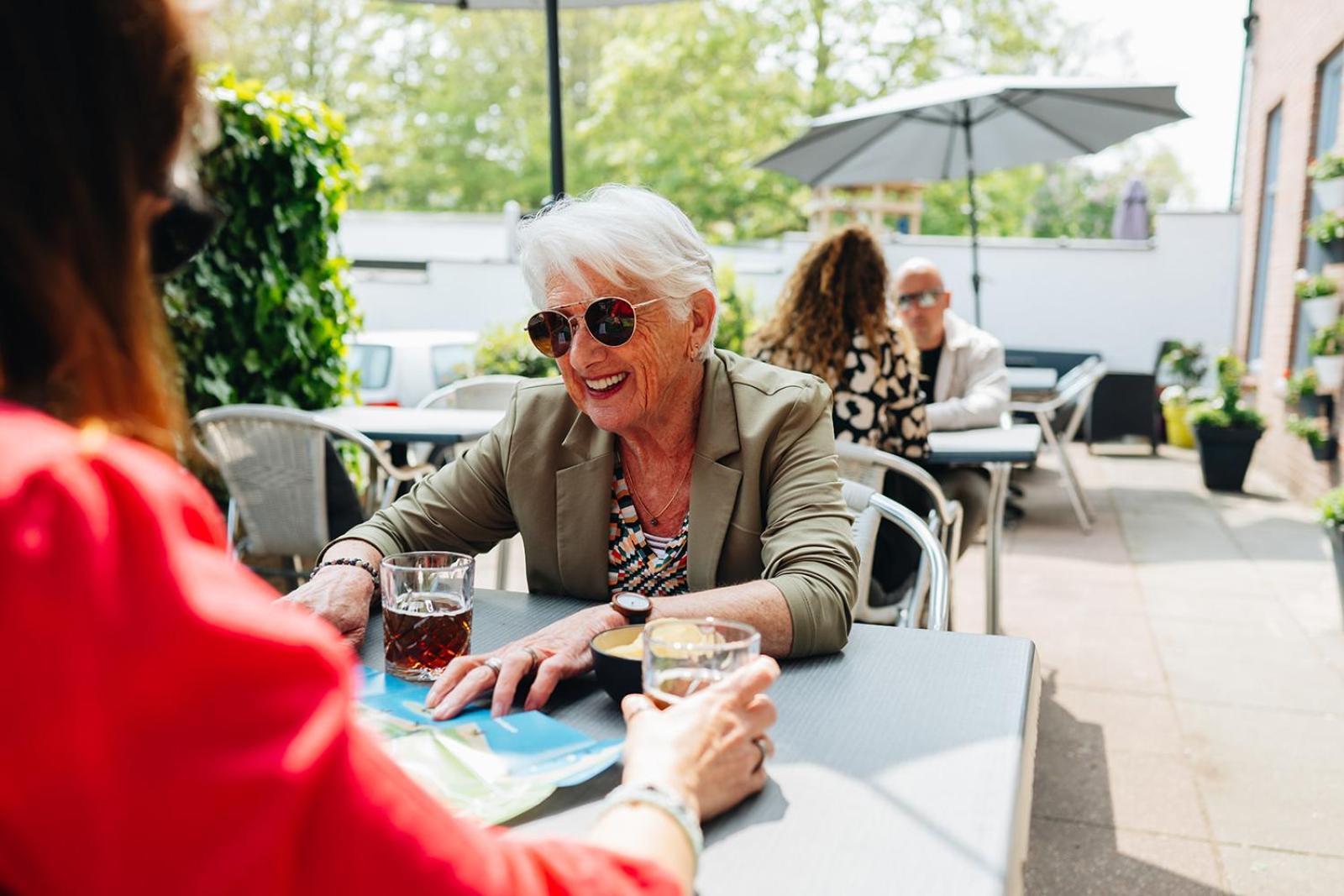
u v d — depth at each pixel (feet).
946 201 86.99
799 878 2.87
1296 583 17.02
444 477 6.31
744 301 28.99
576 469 5.96
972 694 4.31
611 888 2.15
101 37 1.76
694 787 2.96
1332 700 11.81
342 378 15.89
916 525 7.39
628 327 5.47
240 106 13.60
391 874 1.76
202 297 13.58
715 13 77.36
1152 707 11.64
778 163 24.80
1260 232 33.19
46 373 1.77
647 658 3.62
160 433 1.88
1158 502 24.70
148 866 1.58
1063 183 110.93
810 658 4.82
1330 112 25.22
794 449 5.80
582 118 94.02
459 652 4.58
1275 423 28.32
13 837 1.56
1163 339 39.93
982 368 14.76
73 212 1.75
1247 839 8.73
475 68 93.40
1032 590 16.55
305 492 11.39
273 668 1.68
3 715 1.50
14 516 1.53
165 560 1.64
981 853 3.02
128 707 1.56
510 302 41.37
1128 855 8.48
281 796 1.63
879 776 3.51
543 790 3.34
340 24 87.71
